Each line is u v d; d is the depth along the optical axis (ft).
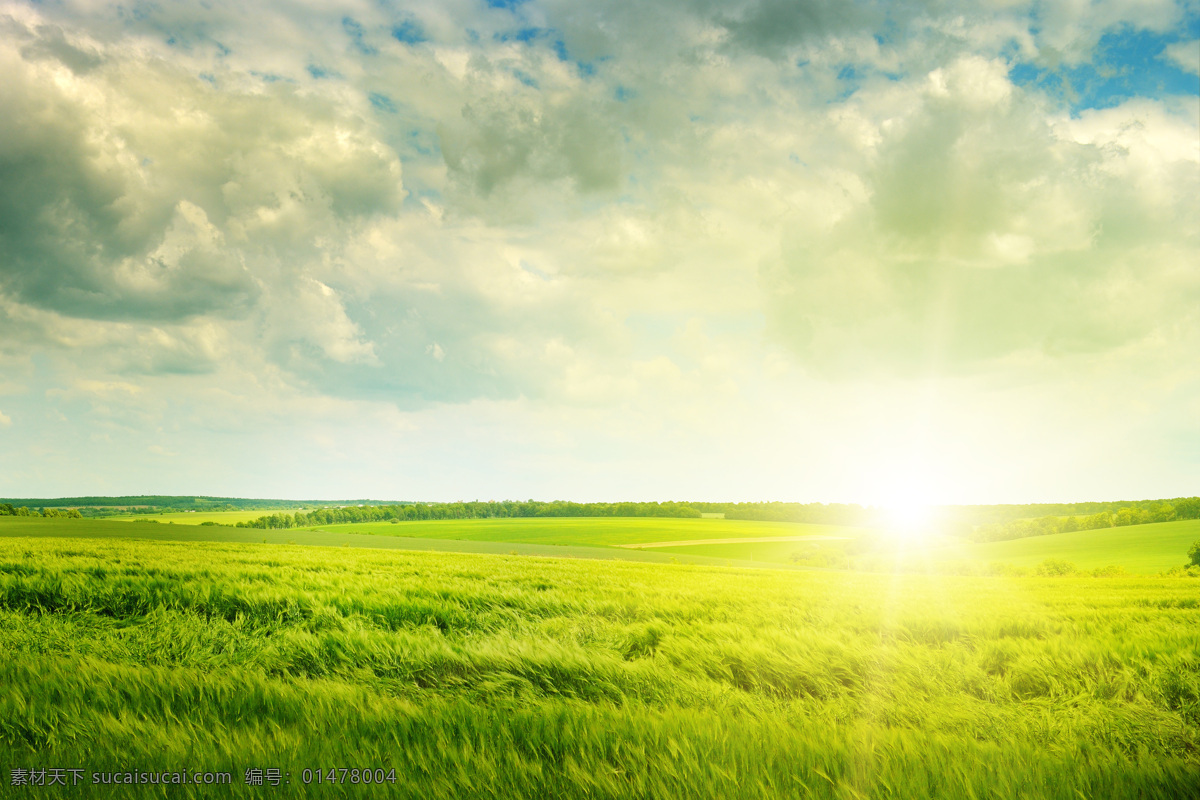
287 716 14.93
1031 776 12.23
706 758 12.10
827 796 11.09
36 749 12.51
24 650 22.13
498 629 31.22
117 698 15.46
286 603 34.12
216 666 21.81
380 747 12.79
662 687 19.43
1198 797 12.20
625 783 11.20
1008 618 34.78
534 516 569.64
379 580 46.75
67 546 88.69
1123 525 361.10
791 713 17.15
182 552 80.38
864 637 28.27
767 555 267.18
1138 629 33.55
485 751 12.64
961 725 17.06
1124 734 16.58
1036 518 389.19
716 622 31.71
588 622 31.89
